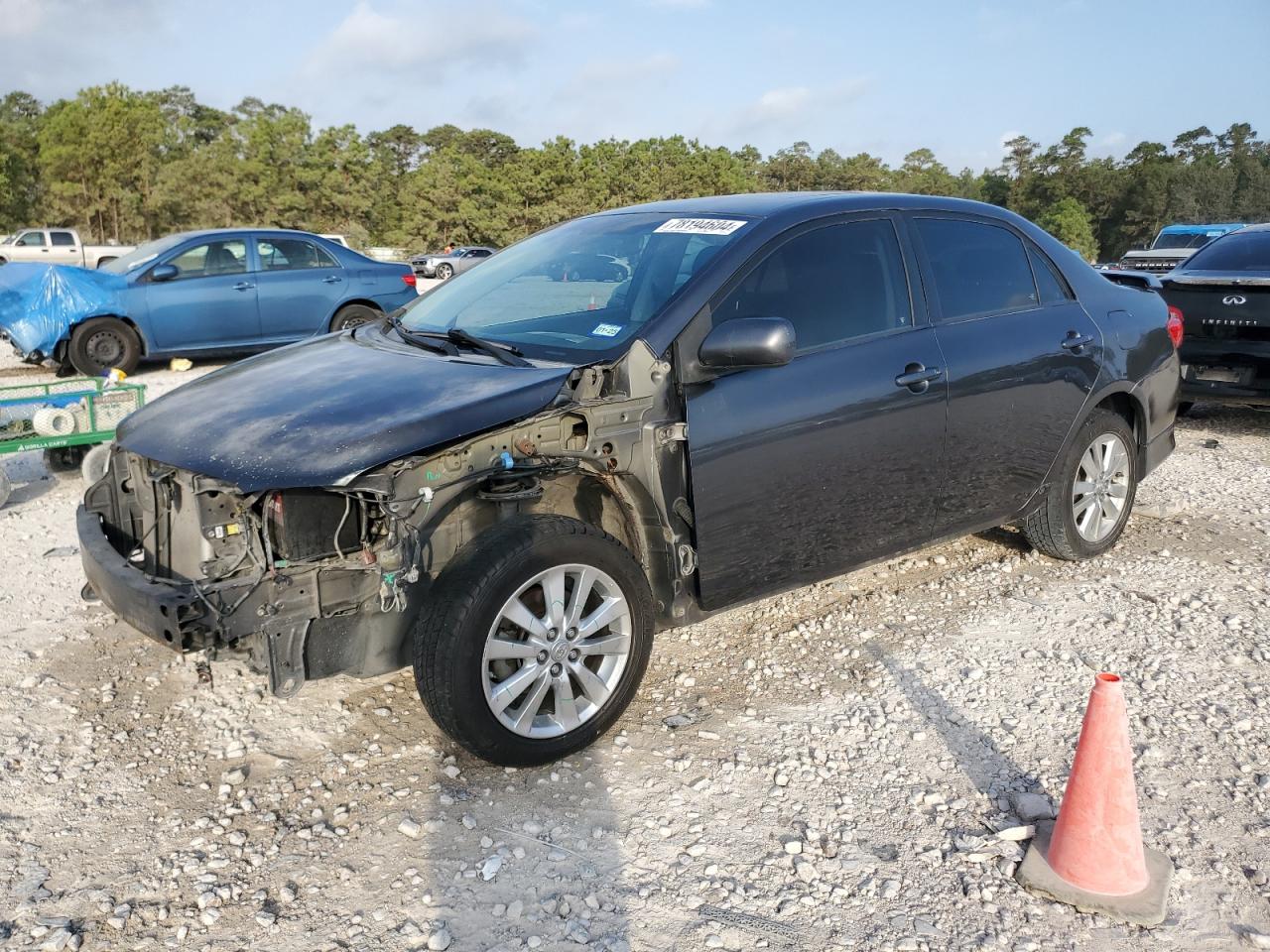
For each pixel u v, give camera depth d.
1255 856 2.93
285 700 3.84
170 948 2.54
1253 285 7.60
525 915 2.66
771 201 4.16
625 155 86.75
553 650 3.26
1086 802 2.73
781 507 3.76
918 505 4.27
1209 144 122.56
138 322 11.22
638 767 3.39
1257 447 8.11
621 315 3.65
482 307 4.14
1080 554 5.24
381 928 2.62
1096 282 5.18
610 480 3.42
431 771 3.37
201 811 3.15
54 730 3.62
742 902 2.71
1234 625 4.54
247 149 79.50
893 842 2.99
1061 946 2.56
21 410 6.54
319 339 4.40
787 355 3.37
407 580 3.06
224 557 3.17
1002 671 4.10
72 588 4.96
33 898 2.72
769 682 4.01
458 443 3.12
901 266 4.22
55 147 80.88
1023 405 4.58
